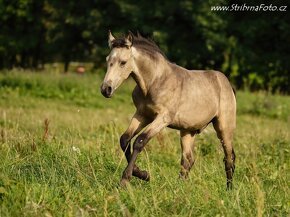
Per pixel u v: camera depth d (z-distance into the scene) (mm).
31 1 63375
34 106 37875
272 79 60438
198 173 15250
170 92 14734
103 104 41344
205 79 15984
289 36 59938
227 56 61000
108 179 14062
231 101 16703
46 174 13758
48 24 64688
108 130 23375
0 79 44500
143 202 11891
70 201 11836
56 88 43469
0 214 11109
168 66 14922
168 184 13766
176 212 11750
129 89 44469
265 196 13156
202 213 11695
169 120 14781
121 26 61438
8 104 38125
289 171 17062
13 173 13656
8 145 16688
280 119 40438
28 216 11141
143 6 59844
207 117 15875
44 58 71875
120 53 13898
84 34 61844
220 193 13555
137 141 14188
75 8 64125
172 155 19219
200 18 57750
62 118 30062
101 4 63094
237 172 17203
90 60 77375
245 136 23688
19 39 64625
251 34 58906
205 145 20078
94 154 16281
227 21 59188
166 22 59562
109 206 11812
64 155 15594
